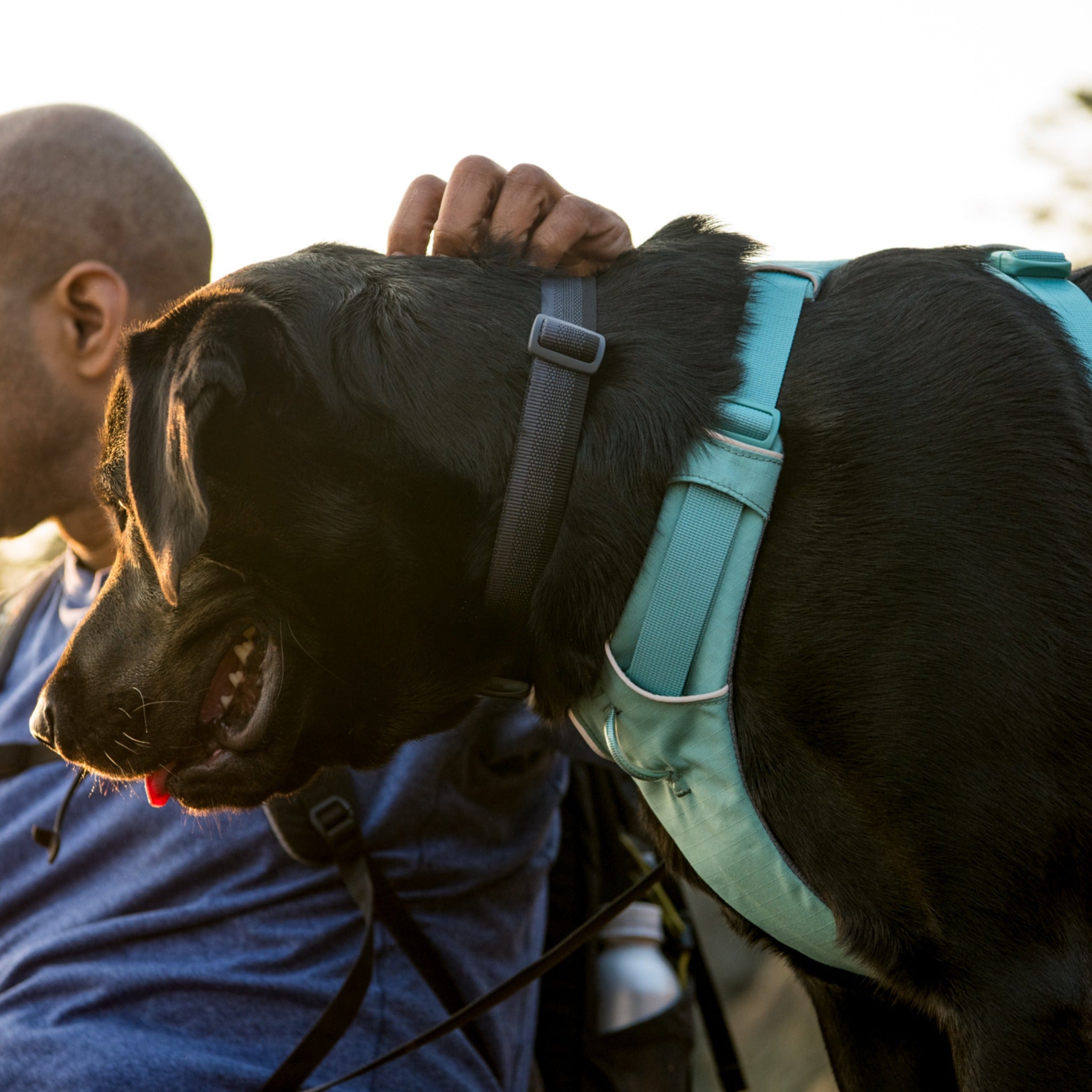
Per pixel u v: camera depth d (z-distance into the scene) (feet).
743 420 4.81
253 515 5.15
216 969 6.13
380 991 6.30
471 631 5.18
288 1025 6.11
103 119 7.53
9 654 7.24
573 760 7.36
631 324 5.12
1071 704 4.53
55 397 7.16
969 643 4.53
